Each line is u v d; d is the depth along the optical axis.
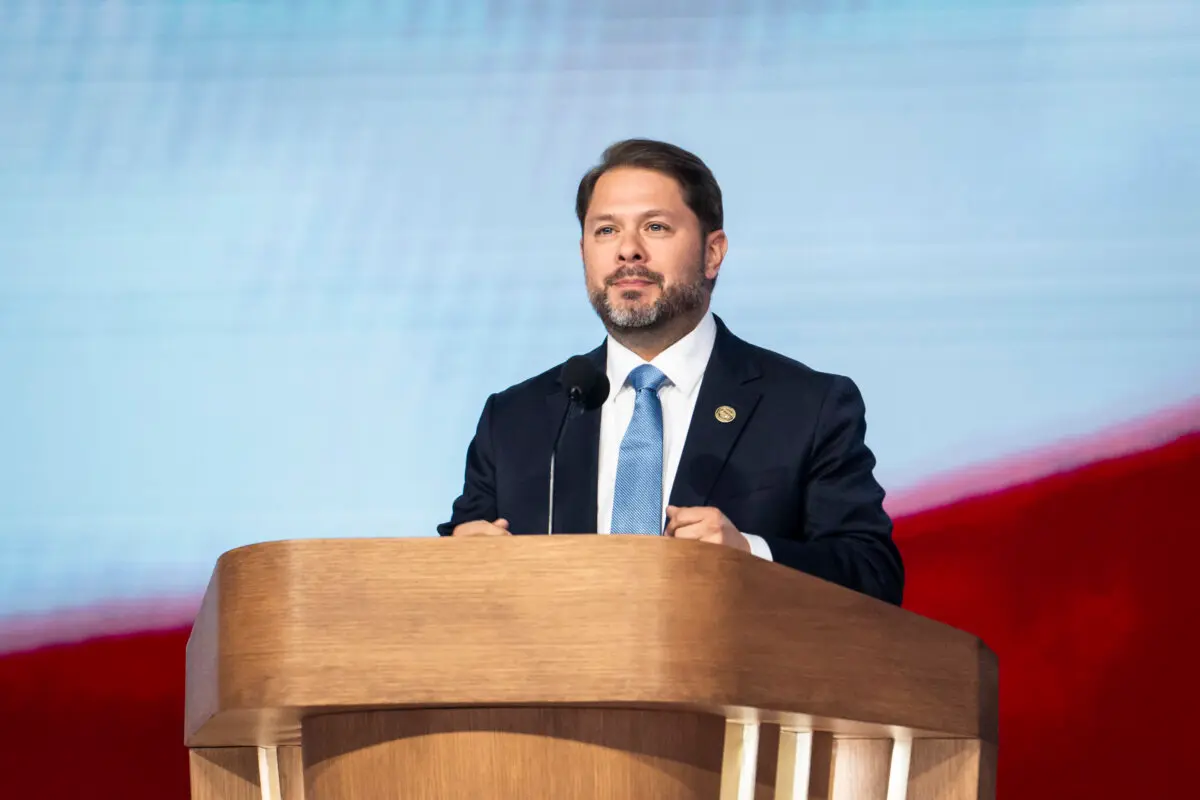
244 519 14.48
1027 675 13.75
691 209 8.72
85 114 15.09
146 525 14.53
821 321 14.15
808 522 8.22
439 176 14.76
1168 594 13.65
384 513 14.36
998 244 14.07
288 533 14.41
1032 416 13.88
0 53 15.19
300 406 14.55
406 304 14.59
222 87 15.02
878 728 6.69
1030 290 13.98
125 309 14.78
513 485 8.62
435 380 14.47
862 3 14.48
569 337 14.50
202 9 15.14
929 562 13.88
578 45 14.82
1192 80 14.02
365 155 14.84
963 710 7.01
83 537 14.53
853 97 14.40
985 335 13.98
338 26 15.02
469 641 5.55
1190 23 14.09
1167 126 13.99
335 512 14.39
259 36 15.06
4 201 14.98
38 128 15.08
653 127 14.67
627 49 14.78
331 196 14.80
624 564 5.55
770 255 14.28
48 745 14.41
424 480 14.38
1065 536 13.77
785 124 14.45
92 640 14.47
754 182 14.41
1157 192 13.95
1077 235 13.99
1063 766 13.66
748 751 6.12
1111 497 13.75
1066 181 14.06
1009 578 13.80
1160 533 13.68
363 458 14.43
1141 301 13.87
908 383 14.02
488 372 14.47
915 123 14.29
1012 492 13.85
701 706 5.64
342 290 14.66
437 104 14.85
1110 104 14.09
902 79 14.35
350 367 14.55
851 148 14.34
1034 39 14.23
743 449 8.31
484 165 14.75
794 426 8.33
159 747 14.42
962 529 13.87
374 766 5.90
